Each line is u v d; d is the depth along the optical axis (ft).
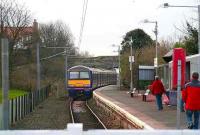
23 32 214.69
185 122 64.54
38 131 25.41
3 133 25.38
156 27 147.13
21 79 219.41
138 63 211.41
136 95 147.84
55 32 343.46
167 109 86.63
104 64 379.35
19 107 101.30
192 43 145.79
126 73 216.74
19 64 219.20
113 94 162.71
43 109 135.13
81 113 120.57
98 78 214.69
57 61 277.64
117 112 89.56
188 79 79.51
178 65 42.32
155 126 59.52
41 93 169.27
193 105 51.37
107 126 88.89
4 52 46.93
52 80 261.24
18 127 86.22
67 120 101.19
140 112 81.05
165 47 219.00
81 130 25.05
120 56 249.96
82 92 182.29
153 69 153.58
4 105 46.11
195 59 75.61
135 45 314.96
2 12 201.67
